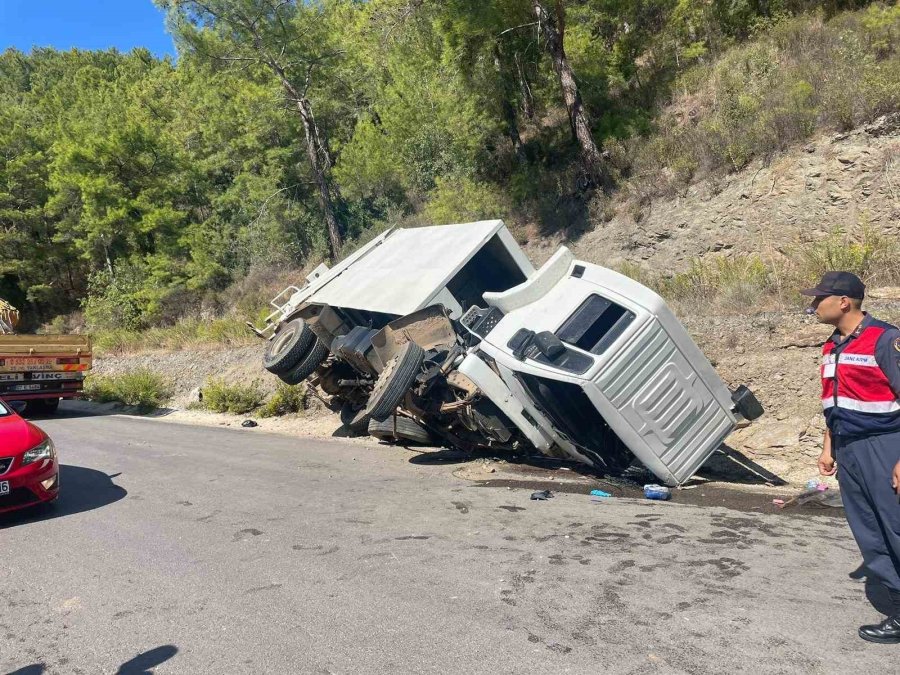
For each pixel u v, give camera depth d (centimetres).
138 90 3741
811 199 1273
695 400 670
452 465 841
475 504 636
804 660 320
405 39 2145
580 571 446
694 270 1188
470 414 797
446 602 411
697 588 409
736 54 1761
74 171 2986
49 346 1491
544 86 2012
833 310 349
